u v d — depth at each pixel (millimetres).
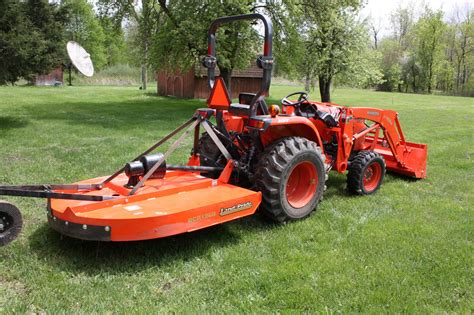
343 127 4969
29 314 2600
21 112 13531
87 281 2986
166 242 3652
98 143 8195
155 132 9844
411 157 6008
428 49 49594
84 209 3170
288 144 4027
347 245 3734
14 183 5262
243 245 3658
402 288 3012
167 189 3586
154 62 16766
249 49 16094
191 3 15023
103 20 17406
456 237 3969
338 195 5246
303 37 18266
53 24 11117
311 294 2887
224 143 4324
